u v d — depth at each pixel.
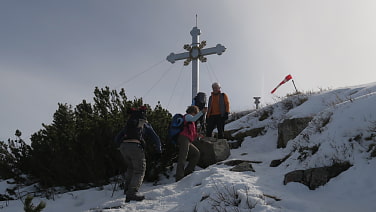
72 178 4.87
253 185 3.45
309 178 3.51
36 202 4.32
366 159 3.42
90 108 6.11
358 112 4.23
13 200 4.63
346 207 2.76
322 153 3.94
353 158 3.55
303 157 4.25
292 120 6.28
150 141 5.08
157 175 5.16
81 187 4.93
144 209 3.37
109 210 3.40
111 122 5.02
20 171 5.25
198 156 5.15
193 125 5.00
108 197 4.25
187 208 3.23
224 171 4.38
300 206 2.83
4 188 5.47
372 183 3.04
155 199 3.77
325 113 5.03
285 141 6.26
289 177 3.66
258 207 2.79
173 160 5.82
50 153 4.95
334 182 3.32
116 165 5.05
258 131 7.78
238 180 3.71
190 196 3.62
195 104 6.20
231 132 8.38
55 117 6.00
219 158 5.59
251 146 7.00
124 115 5.48
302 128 6.09
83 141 4.79
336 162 3.64
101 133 4.95
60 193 4.74
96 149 4.86
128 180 4.22
